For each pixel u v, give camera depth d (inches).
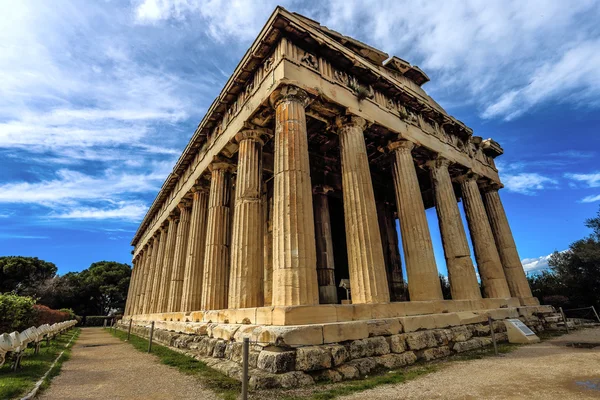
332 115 574.6
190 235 791.7
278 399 249.3
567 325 746.2
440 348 428.5
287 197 430.6
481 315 553.9
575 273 1239.5
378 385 284.8
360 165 529.7
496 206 905.5
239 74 598.5
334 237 946.7
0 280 2295.8
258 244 511.5
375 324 383.9
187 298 710.5
